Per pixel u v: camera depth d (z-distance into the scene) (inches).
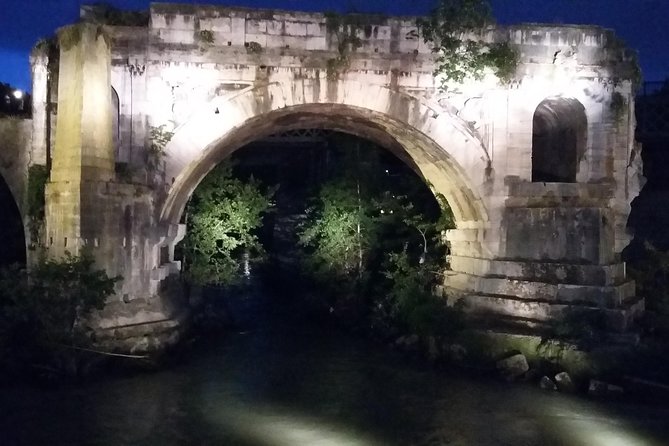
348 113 1065.5
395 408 796.6
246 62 967.6
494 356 941.8
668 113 1519.4
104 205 879.1
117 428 705.0
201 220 1320.1
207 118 963.3
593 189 1023.6
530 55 1023.6
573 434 715.4
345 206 1376.7
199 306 1289.4
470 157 1027.3
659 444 691.4
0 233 1277.1
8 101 1268.5
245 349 1096.2
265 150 2037.4
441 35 999.0
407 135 1080.8
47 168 978.1
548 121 1181.1
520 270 1008.2
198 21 956.6
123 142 945.5
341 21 987.3
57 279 827.4
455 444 686.5
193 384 871.1
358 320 1280.8
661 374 860.0
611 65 1039.0
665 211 1444.4
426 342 1040.8
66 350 839.7
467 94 1021.8
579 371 872.3
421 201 1369.3
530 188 1023.6
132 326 918.4
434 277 1172.5
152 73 949.2
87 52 865.5
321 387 880.3
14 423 704.4
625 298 1005.2
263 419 751.1
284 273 1836.9
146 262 956.6
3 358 828.6
